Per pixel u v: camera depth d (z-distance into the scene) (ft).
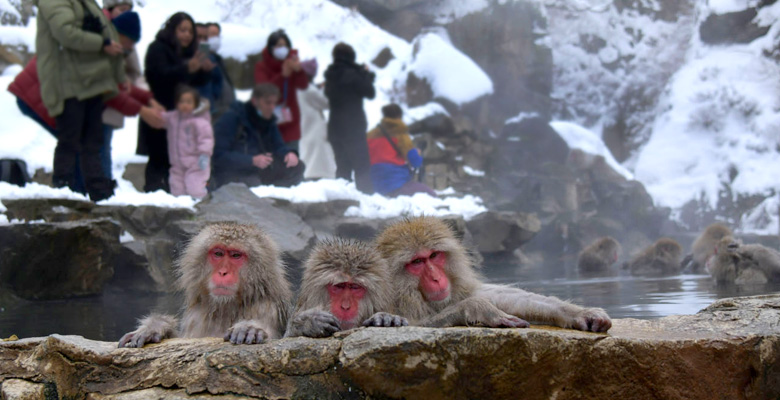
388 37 63.10
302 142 39.22
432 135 52.42
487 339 8.29
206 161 27.63
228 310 10.71
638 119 66.44
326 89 33.63
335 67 33.19
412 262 10.80
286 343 8.82
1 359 9.55
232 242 10.52
